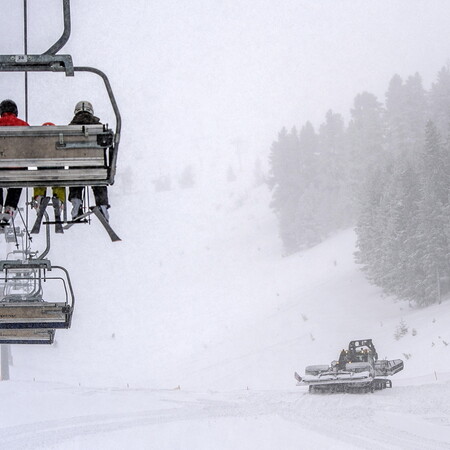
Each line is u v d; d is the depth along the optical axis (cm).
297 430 2152
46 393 3219
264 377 5772
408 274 7750
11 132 608
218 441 1973
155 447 1889
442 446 1862
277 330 7569
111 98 590
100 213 750
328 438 1997
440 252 7581
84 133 611
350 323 7294
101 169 624
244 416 2525
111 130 610
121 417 2500
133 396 3334
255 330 7900
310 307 8294
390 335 6531
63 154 616
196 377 6162
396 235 8150
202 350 8006
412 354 5588
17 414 2523
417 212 8181
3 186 623
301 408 2794
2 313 982
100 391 3672
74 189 759
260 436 2045
